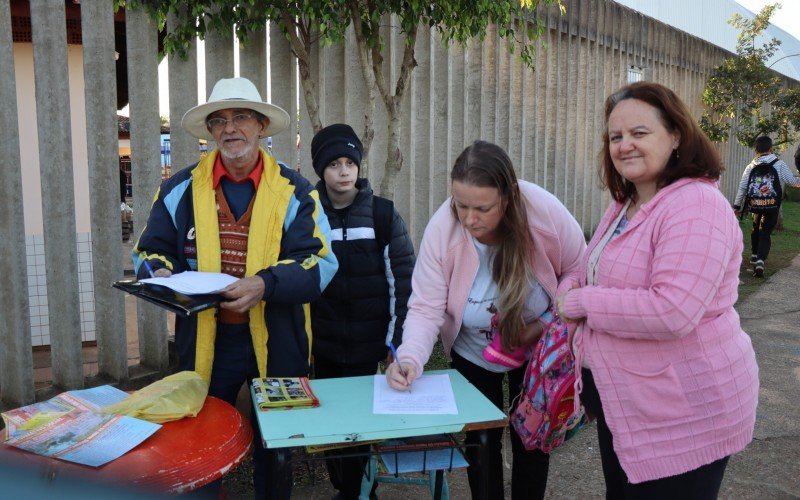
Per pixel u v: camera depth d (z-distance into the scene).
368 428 1.95
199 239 2.61
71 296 3.48
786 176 8.32
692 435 1.85
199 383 2.34
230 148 2.59
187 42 3.79
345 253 3.06
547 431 2.31
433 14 4.32
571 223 2.53
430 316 2.53
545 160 7.56
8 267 3.28
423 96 5.77
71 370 3.53
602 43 8.50
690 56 11.38
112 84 3.54
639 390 1.88
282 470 1.92
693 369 1.84
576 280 2.26
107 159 3.57
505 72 6.71
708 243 1.77
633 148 1.90
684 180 1.89
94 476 0.95
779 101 12.55
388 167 4.52
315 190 2.78
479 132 6.43
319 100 4.80
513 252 2.40
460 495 3.34
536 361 2.35
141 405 2.14
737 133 12.87
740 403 1.88
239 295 2.36
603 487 3.46
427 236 2.58
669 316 1.76
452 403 2.16
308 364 2.81
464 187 2.27
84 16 3.46
